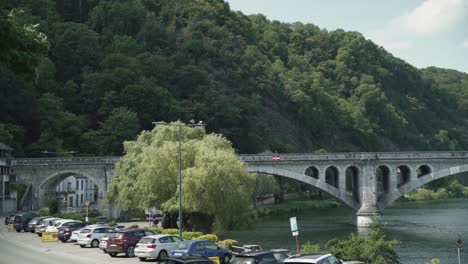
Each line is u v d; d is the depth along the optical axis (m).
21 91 153.12
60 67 192.88
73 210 127.06
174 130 85.81
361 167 121.88
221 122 184.12
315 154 120.56
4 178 114.44
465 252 79.44
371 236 54.31
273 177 161.25
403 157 122.00
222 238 90.75
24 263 47.16
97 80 176.12
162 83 194.00
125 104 170.12
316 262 30.91
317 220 131.00
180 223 55.44
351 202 122.19
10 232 82.19
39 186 118.50
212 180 70.38
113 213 115.50
